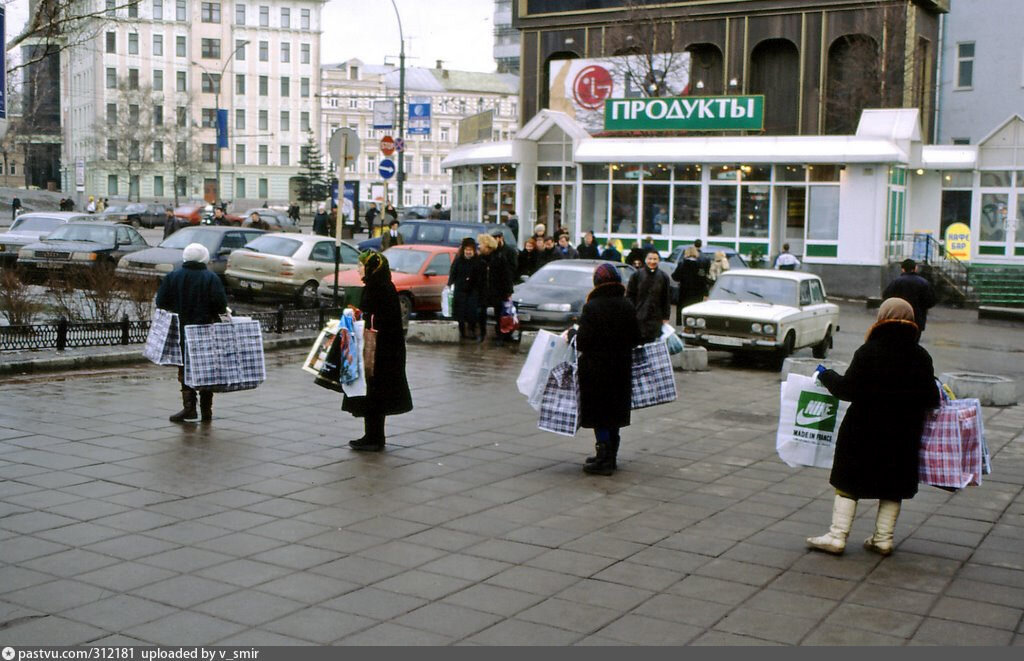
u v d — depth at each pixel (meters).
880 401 6.67
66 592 5.73
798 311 17.80
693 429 11.30
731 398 13.58
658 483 8.73
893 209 33.56
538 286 19.09
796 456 7.24
